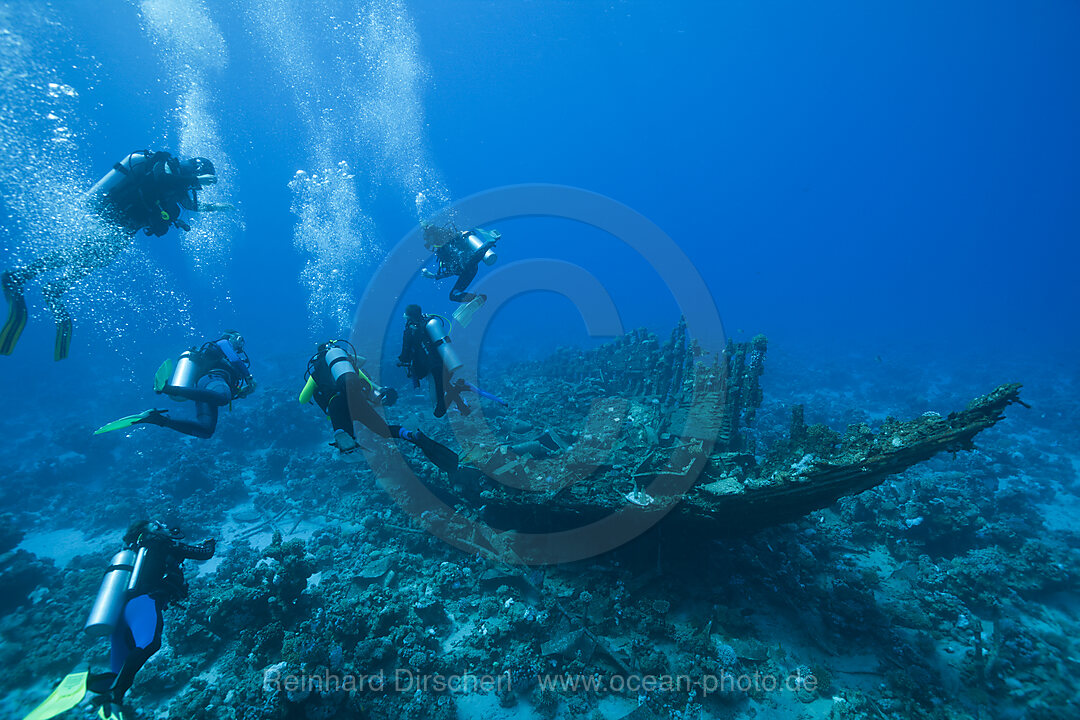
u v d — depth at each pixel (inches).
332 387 185.9
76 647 335.3
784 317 3097.9
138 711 282.4
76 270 188.1
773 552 386.9
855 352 1649.9
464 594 357.4
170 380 178.2
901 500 455.2
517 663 296.4
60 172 418.6
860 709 274.2
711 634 315.6
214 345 196.7
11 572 396.2
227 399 186.5
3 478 629.3
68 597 386.6
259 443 703.7
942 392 1081.4
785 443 308.7
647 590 343.9
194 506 524.4
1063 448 718.5
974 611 359.9
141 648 169.5
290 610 323.0
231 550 439.5
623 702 280.8
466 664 303.0
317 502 522.3
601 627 317.4
